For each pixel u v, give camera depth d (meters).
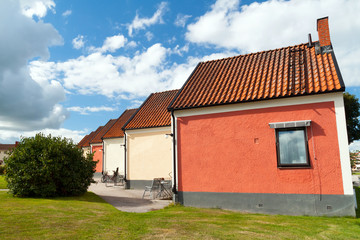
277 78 9.87
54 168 11.24
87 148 32.84
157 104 19.59
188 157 10.25
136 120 18.36
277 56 11.46
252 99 9.18
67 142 12.40
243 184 9.23
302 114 8.60
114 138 25.33
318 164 8.24
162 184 13.73
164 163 16.66
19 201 9.92
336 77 8.51
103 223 6.98
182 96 11.08
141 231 6.24
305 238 5.83
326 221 7.40
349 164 7.89
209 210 9.18
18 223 6.57
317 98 8.45
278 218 7.85
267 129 9.06
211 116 10.04
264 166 8.98
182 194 10.18
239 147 9.44
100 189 17.12
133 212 9.01
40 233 5.79
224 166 9.61
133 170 17.61
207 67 12.84
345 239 5.80
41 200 10.38
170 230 6.36
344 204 7.86
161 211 9.05
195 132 10.25
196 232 6.19
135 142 17.89
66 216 7.65
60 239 5.43
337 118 8.16
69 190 12.07
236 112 9.62
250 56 12.41
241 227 6.73
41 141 11.77
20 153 11.17
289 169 8.62
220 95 10.20
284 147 8.78
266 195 8.85
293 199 8.47
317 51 10.44
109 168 25.23
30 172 10.98
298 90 8.67
